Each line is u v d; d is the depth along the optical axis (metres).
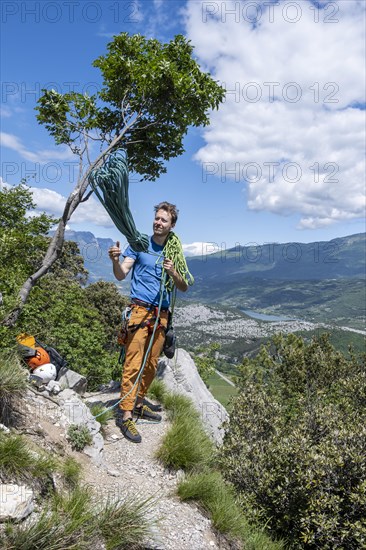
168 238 4.71
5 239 11.27
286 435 8.80
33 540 2.55
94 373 13.63
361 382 16.66
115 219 3.96
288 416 14.80
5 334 5.17
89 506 3.19
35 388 4.66
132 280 4.75
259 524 5.59
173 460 4.61
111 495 3.66
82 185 7.23
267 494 6.40
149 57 8.39
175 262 4.63
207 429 7.28
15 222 17.56
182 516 3.83
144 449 4.76
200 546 3.50
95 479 3.87
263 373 25.69
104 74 8.30
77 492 3.22
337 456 6.65
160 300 4.58
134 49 8.32
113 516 3.14
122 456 4.50
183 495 4.11
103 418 5.02
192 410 6.52
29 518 2.74
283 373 24.22
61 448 3.94
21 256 12.12
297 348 25.28
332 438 7.35
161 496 3.95
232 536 4.01
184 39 8.43
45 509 2.86
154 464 4.54
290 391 22.95
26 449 3.31
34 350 5.18
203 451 5.13
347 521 6.17
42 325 11.77
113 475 4.06
